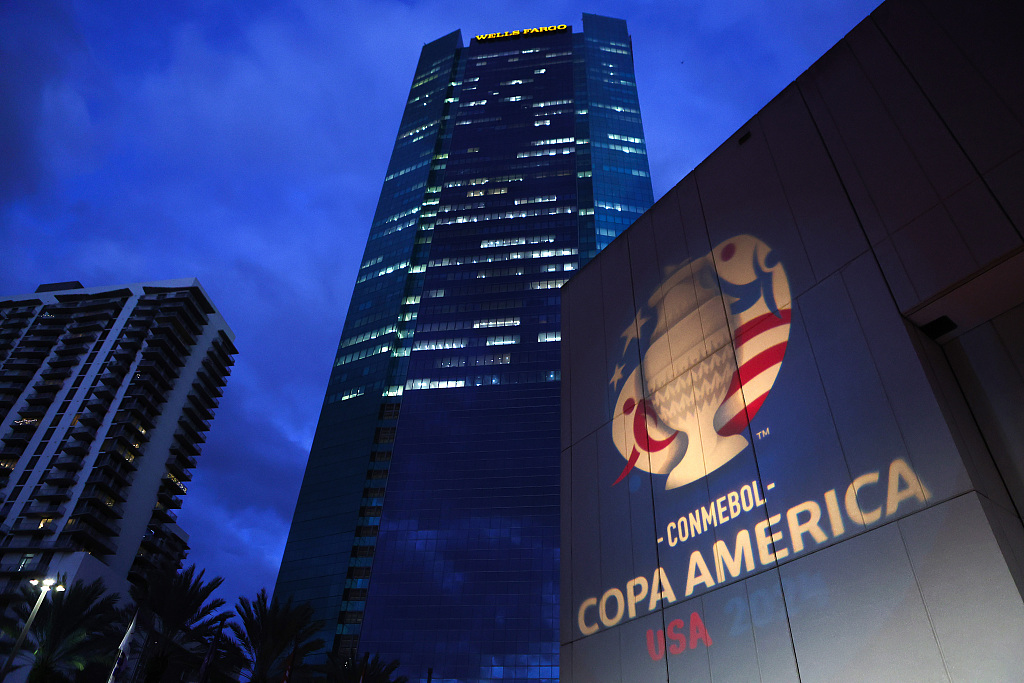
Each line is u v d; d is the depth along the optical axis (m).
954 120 15.32
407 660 92.69
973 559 11.56
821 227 17.53
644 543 19.72
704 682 15.86
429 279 138.50
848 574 13.52
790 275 17.94
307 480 123.00
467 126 168.62
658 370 21.91
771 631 14.68
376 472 118.62
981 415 13.82
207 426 129.00
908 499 13.00
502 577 98.62
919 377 13.77
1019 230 13.13
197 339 130.12
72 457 107.56
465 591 97.94
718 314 20.05
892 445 13.70
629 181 150.12
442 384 121.50
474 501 106.62
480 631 94.12
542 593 96.44
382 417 125.38
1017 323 13.81
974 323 14.50
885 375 14.45
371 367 133.88
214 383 134.75
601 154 155.00
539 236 140.50
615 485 21.98
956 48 15.94
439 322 130.88
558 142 158.62
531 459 109.56
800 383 16.39
